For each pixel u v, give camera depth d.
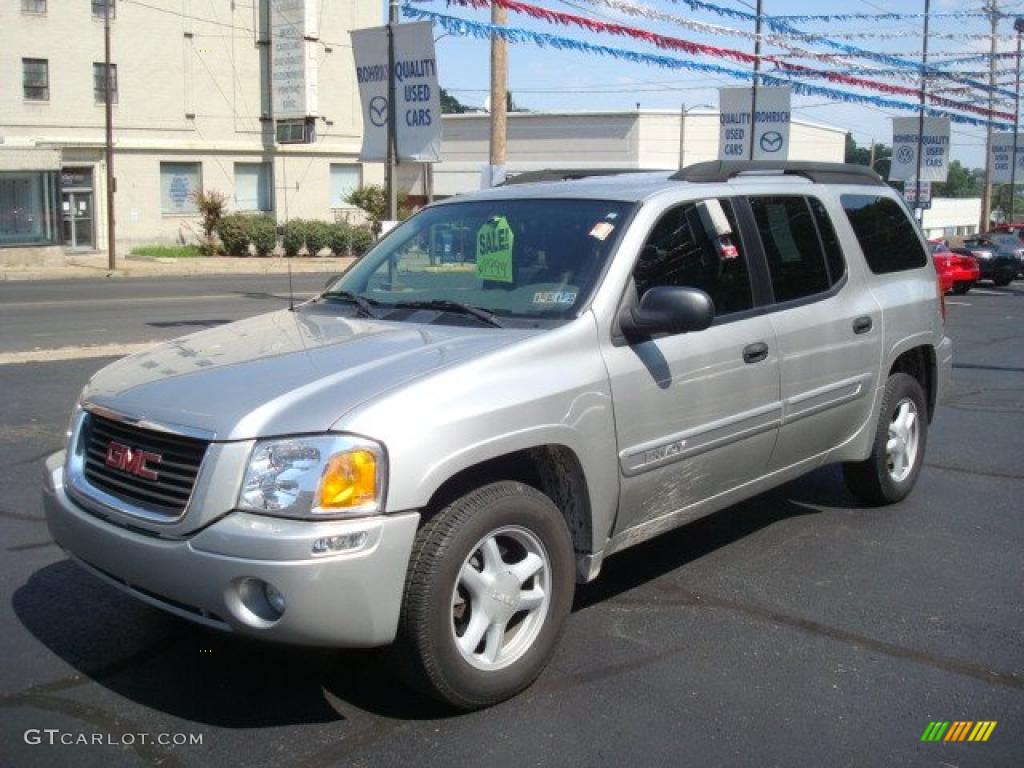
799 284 5.51
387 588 3.53
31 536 5.77
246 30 41.16
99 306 19.34
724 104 22.62
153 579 3.62
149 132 39.00
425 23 13.34
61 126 36.78
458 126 62.81
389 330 4.43
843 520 6.40
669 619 4.85
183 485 3.60
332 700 4.01
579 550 4.38
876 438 6.30
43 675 4.18
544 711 3.95
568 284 4.50
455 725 3.84
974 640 4.66
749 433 5.05
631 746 3.71
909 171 31.45
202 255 39.41
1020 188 92.56
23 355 12.08
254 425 3.55
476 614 3.87
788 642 4.61
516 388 3.95
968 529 6.26
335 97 44.25
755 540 6.00
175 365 4.18
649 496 4.60
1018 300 25.62
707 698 4.08
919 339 6.45
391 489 3.52
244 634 3.52
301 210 43.88
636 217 4.69
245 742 3.70
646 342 4.51
